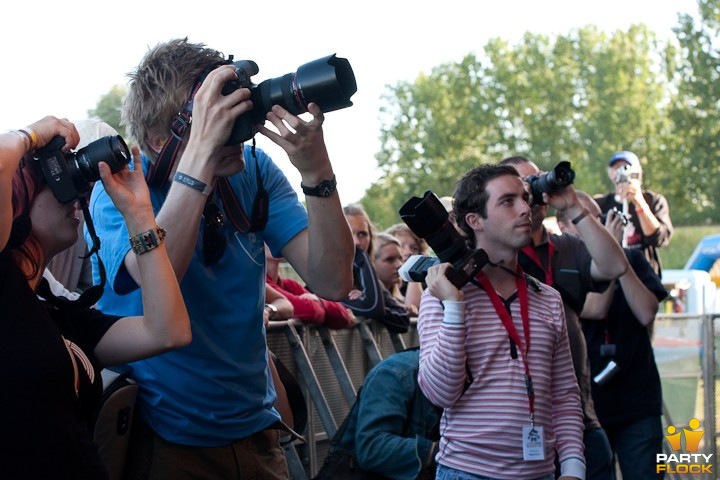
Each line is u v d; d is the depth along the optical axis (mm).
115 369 2391
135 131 2320
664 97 47406
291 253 2572
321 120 2205
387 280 5484
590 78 50219
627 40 48688
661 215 6258
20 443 1711
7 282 1773
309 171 2346
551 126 50531
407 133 52438
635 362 4211
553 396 2910
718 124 33781
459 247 2754
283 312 3783
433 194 2734
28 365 1728
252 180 2514
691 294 11508
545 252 3715
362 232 5277
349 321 4266
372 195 52344
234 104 2139
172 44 2291
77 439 1789
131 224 2023
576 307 3713
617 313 4219
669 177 41219
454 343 2699
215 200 2395
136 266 2209
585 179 46750
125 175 2033
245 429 2432
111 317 2131
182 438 2354
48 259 1974
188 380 2352
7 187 1718
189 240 2148
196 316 2352
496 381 2779
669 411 6105
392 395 3363
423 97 52156
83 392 1971
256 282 2457
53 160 1899
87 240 2438
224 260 2381
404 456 3252
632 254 4426
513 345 2809
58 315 2070
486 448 2744
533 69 51344
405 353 3492
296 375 3750
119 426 2270
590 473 3721
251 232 2457
